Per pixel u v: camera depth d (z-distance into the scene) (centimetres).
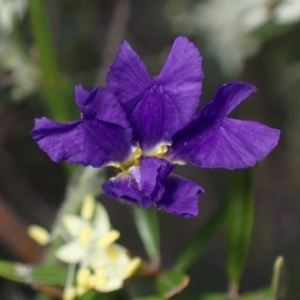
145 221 11
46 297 12
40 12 12
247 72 14
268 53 14
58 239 11
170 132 10
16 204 14
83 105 9
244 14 13
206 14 14
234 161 9
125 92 9
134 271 10
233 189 10
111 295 11
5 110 14
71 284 11
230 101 9
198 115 9
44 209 14
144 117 10
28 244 12
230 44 14
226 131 9
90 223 11
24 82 13
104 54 14
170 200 9
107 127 9
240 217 10
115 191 9
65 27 14
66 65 14
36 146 14
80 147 9
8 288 14
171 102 10
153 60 14
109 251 11
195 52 9
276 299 10
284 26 13
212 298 10
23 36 14
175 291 10
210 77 14
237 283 10
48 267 11
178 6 14
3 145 14
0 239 13
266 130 9
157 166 9
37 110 14
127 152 10
